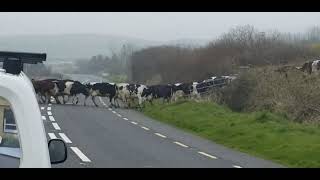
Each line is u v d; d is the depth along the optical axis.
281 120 26.73
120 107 40.88
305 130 23.58
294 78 31.75
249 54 44.75
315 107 27.97
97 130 22.94
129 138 20.64
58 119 27.06
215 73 47.12
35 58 4.51
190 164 15.01
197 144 20.08
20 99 3.81
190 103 36.72
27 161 3.79
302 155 18.06
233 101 34.47
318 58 37.75
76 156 15.47
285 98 29.94
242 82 34.25
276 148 19.64
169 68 57.44
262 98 31.72
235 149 19.58
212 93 37.81
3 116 3.99
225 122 27.08
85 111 33.81
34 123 3.83
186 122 28.33
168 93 40.72
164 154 16.78
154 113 34.88
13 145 3.96
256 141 21.34
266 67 35.16
